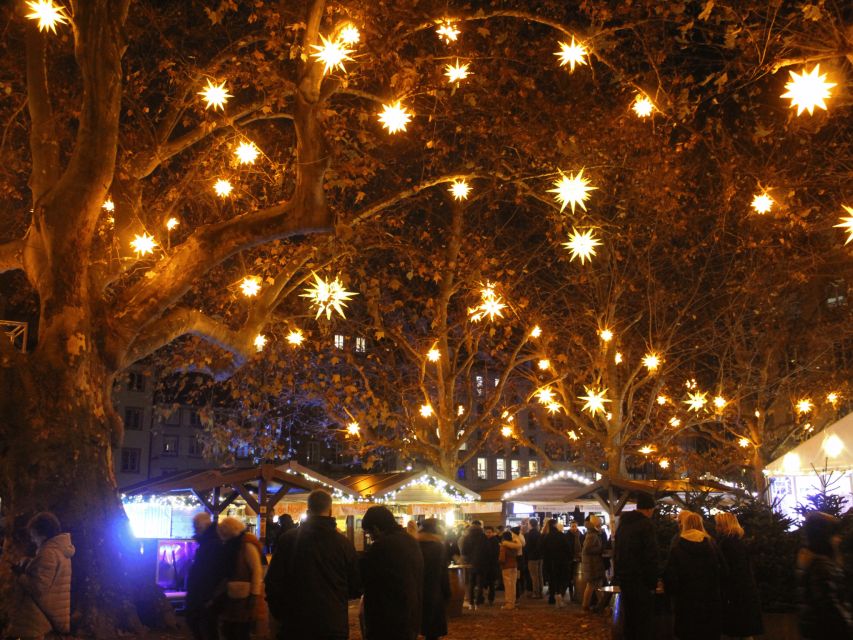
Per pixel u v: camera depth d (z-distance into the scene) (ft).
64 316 44.09
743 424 133.90
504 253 99.04
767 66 42.55
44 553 27.22
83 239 44.91
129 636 41.24
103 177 45.01
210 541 28.37
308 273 59.11
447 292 98.02
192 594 27.84
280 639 22.12
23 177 67.36
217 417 129.80
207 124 54.49
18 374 42.80
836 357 130.41
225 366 55.67
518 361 102.06
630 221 90.68
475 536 66.49
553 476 101.19
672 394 119.96
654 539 30.48
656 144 70.23
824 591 22.68
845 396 121.49
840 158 70.44
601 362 101.71
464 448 246.88
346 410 96.68
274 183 64.49
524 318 100.01
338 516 81.56
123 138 55.36
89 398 44.32
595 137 72.54
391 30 47.39
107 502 43.65
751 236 93.86
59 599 27.14
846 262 104.63
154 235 55.01
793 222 70.28
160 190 66.49
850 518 41.34
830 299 131.03
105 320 45.62
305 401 108.58
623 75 48.73
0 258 46.65
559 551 65.87
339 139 57.00
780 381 124.36
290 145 68.69
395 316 113.39
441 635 31.78
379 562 23.70
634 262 103.40
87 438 43.62
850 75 49.93
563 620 54.13
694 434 132.26
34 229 45.93
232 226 46.03
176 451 238.07
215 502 69.82
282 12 52.95
